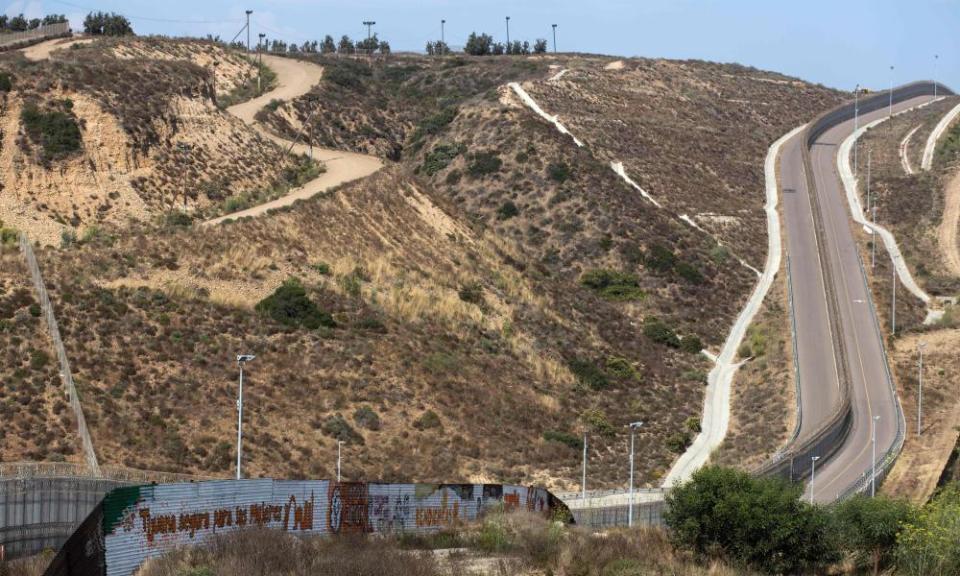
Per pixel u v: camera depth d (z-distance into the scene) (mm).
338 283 116438
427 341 114000
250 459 86812
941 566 63312
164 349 96312
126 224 118875
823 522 64688
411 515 63094
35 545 59062
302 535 55531
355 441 94312
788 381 129250
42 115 124438
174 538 50188
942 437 118500
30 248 101625
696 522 63781
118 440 83625
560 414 112375
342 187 135375
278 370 99750
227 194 132250
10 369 86250
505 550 59062
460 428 101875
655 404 123500
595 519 81188
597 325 139875
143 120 132250
